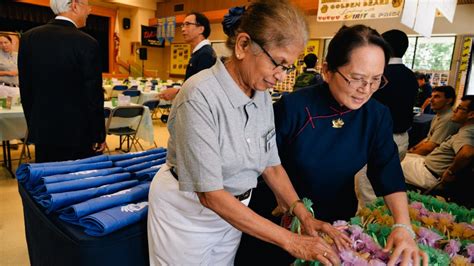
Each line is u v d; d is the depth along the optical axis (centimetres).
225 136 78
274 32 68
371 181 112
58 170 131
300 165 110
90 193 115
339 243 82
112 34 1047
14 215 237
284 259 132
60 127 186
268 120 93
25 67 183
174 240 92
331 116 106
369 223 98
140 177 140
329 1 347
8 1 865
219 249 101
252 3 73
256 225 73
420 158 257
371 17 319
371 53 86
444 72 633
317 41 742
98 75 187
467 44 598
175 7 1033
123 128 398
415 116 425
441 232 99
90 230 98
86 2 190
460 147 210
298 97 109
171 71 1138
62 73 179
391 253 81
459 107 250
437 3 229
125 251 101
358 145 107
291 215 100
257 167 90
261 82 75
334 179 111
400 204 101
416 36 655
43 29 178
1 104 325
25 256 188
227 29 88
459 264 81
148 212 100
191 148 73
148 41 1038
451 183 217
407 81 193
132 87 653
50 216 107
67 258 99
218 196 73
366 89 90
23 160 362
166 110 752
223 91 77
